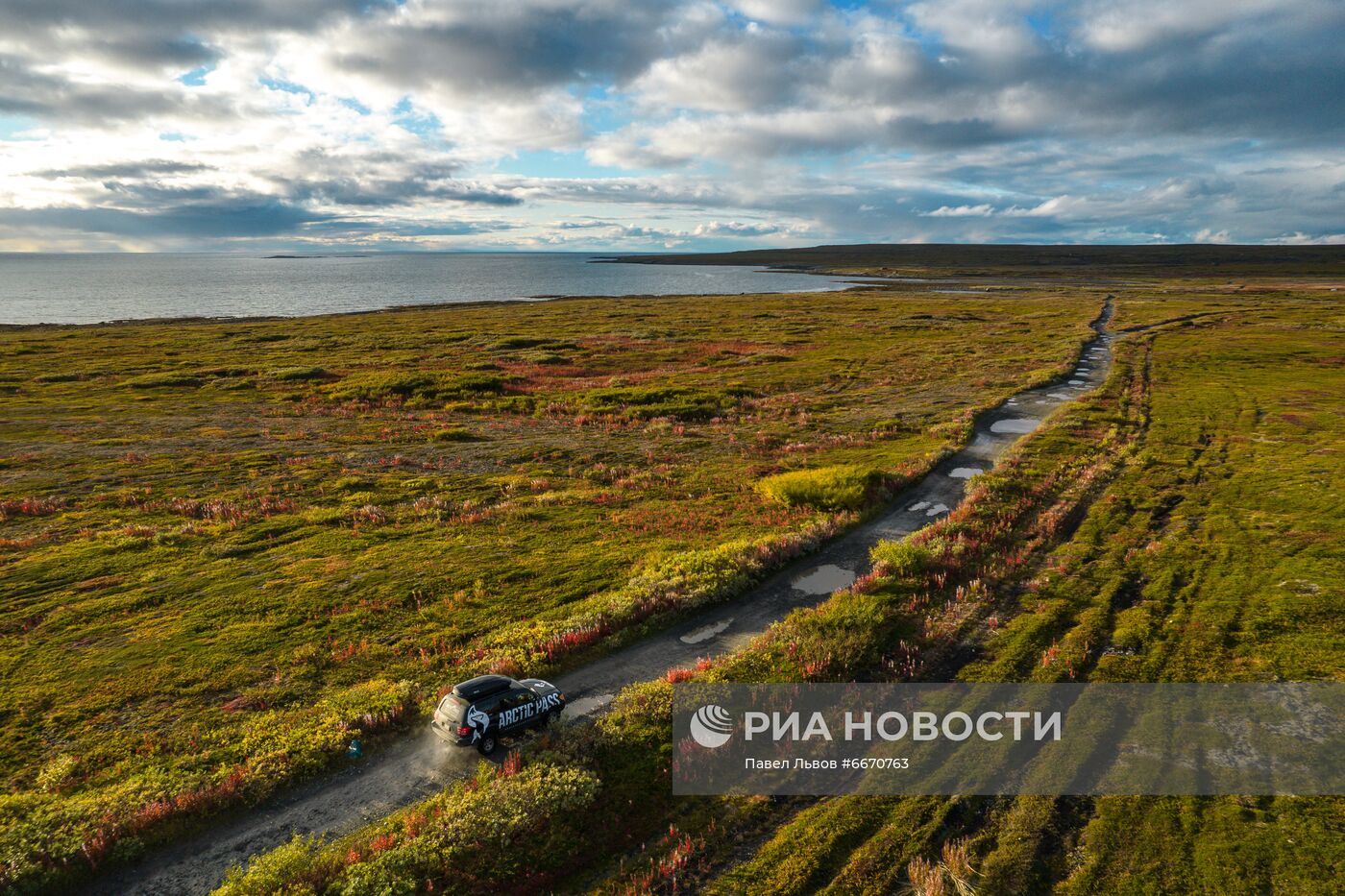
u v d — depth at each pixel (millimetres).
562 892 14180
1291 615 22906
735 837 15328
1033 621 23422
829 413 60938
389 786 17312
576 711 20141
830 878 13992
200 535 34125
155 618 25781
